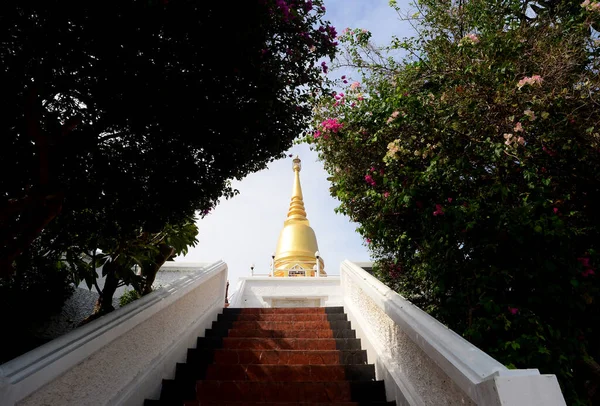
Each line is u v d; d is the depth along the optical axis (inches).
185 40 117.6
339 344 222.5
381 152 171.3
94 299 280.5
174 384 171.6
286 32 134.0
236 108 131.5
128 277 200.2
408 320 134.7
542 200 126.6
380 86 171.9
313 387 168.2
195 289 245.9
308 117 152.5
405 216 168.6
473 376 86.8
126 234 166.9
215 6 112.4
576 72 138.3
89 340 117.3
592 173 133.0
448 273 133.6
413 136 151.9
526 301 124.0
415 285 215.6
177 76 120.0
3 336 188.2
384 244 197.3
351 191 194.2
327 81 152.3
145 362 162.7
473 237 129.8
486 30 156.9
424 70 163.3
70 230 157.0
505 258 126.3
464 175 140.3
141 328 161.9
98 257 196.4
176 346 197.5
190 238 238.2
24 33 104.3
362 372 185.0
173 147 141.5
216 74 124.3
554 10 162.1
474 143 141.0
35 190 113.3
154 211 151.2
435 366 115.2
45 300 227.8
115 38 111.0
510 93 135.7
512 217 123.6
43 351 100.2
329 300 482.6
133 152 143.7
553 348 113.7
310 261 716.7
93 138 131.8
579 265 121.7
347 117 183.5
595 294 121.8
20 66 110.6
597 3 136.5
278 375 186.9
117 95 123.4
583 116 131.5
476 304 126.6
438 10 176.4
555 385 76.5
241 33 116.1
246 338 230.2
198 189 151.8
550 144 134.6
